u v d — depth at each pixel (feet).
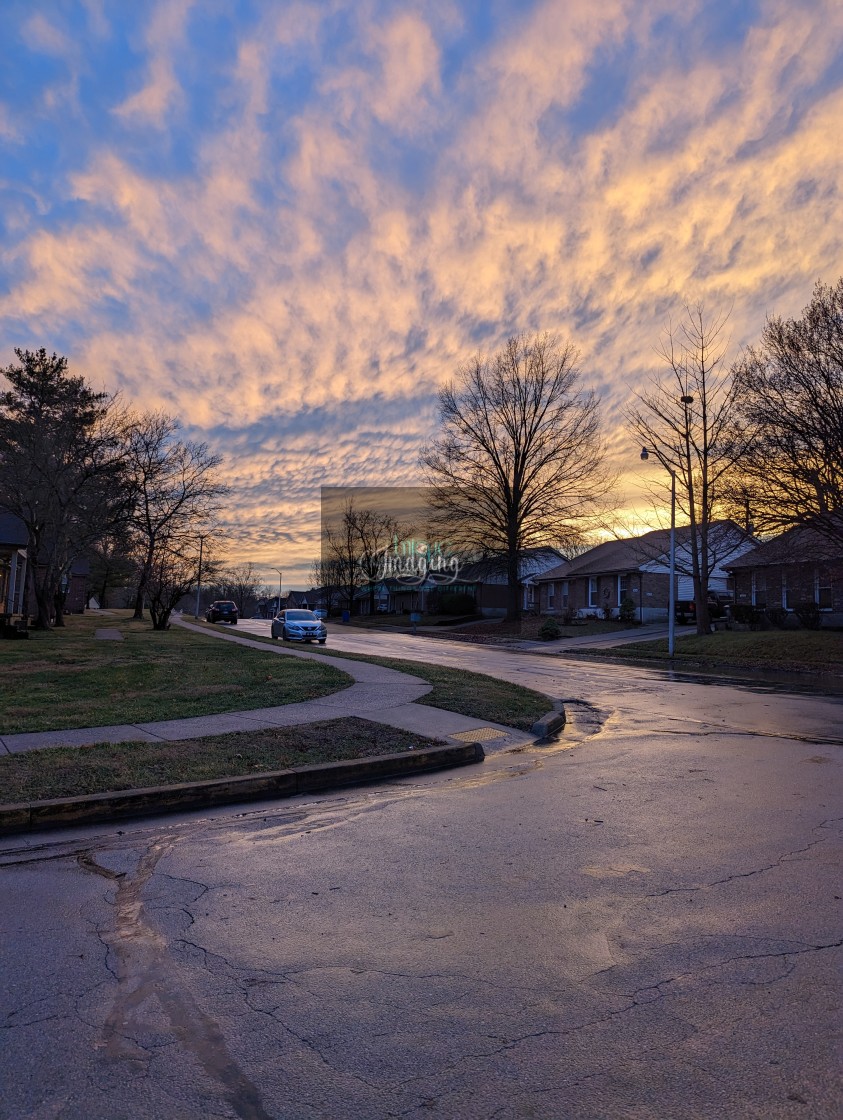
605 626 136.87
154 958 12.30
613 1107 8.66
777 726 37.93
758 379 80.64
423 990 11.27
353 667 56.44
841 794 23.50
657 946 12.75
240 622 211.20
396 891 15.31
